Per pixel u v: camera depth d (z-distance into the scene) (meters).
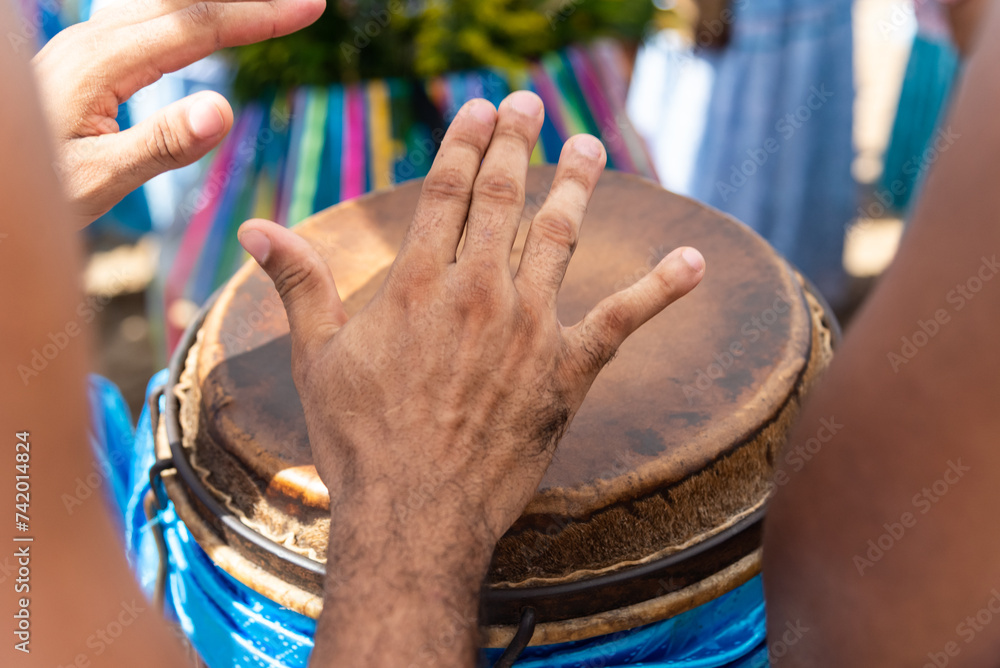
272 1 0.72
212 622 0.73
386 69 1.50
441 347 0.53
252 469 0.69
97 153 0.66
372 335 0.54
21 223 0.28
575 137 0.59
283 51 1.44
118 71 0.69
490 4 1.50
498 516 0.52
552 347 0.54
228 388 0.77
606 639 0.65
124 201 2.55
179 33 0.70
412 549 0.48
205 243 1.58
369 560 0.48
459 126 0.56
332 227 0.97
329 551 0.50
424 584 0.48
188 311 1.59
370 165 1.51
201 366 0.80
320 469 0.54
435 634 0.47
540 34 1.54
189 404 0.81
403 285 0.54
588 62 1.57
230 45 0.72
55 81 0.69
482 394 0.52
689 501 0.67
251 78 1.51
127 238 2.94
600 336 0.55
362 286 0.87
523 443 0.53
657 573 0.63
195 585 0.75
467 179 0.55
